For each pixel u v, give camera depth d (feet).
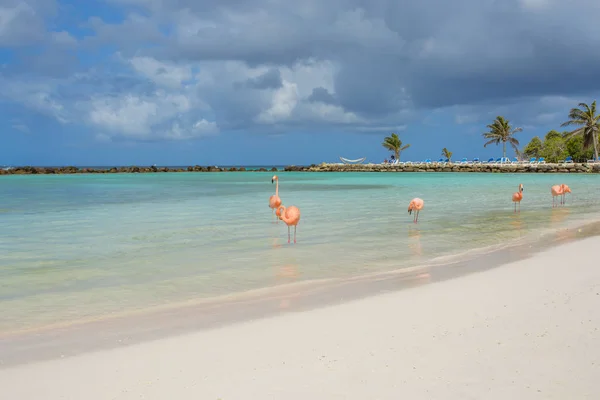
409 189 141.28
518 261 39.11
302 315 26.40
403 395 17.22
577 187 144.87
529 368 19.02
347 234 55.16
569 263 37.65
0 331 24.86
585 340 21.52
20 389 18.44
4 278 35.94
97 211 80.43
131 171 354.54
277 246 48.08
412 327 23.91
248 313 27.17
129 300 30.35
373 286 32.42
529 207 85.30
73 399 17.66
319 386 18.06
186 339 23.27
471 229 58.44
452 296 29.17
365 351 21.12
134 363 20.62
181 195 118.93
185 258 42.60
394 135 386.32
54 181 203.62
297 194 121.60
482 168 318.24
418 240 50.96
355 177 257.55
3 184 174.40
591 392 17.13
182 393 17.88
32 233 56.59
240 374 19.27
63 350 22.22
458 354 20.49
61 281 35.04
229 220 68.13
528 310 25.89
